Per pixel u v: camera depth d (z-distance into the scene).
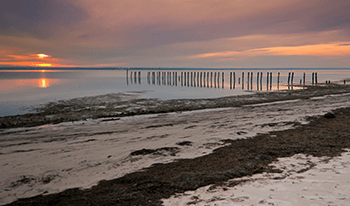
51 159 6.29
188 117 12.29
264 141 7.50
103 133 9.11
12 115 13.23
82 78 55.62
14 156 6.55
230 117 11.93
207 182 4.70
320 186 4.15
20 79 49.19
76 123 11.02
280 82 47.22
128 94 23.89
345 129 8.54
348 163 5.28
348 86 32.66
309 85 37.25
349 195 3.72
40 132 9.36
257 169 5.29
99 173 5.34
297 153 6.27
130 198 4.16
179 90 29.70
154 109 15.03
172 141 7.78
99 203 4.04
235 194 4.04
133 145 7.42
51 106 16.39
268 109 14.25
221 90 30.39
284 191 4.04
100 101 18.75
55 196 4.34
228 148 6.93
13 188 4.68
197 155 6.41
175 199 4.04
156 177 5.04
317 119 10.41
